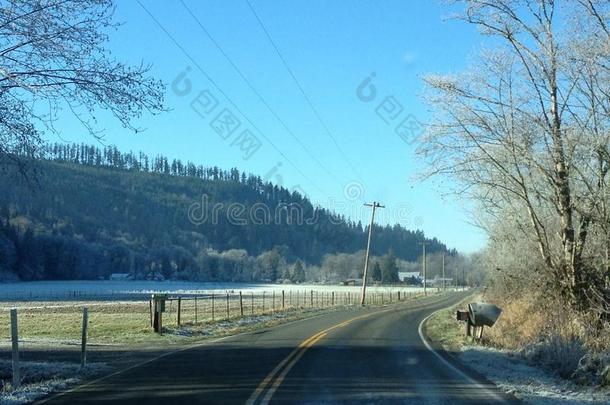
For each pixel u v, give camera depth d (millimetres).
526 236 23484
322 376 13664
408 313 46156
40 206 125688
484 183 20828
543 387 13195
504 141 19500
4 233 115438
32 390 11578
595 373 14680
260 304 56719
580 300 19750
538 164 19172
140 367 15281
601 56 17266
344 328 29859
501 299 33375
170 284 115500
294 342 22203
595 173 18797
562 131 18641
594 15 17234
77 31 12547
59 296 79062
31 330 28703
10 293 86000
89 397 10969
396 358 17750
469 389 12383
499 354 19516
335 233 120312
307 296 79250
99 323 33125
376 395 11289
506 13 18672
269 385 12273
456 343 23641
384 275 128625
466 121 19750
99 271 126312
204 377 13414
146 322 33438
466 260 150500
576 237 19844
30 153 12977
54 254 122562
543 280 22266
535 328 21734
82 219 129625
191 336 26078
